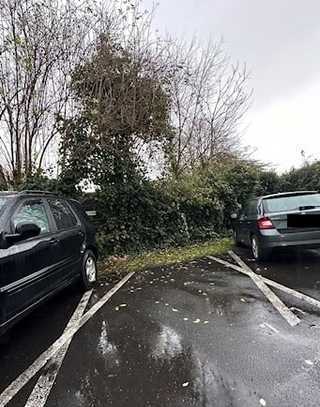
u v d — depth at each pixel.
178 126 13.41
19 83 9.18
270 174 14.89
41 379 3.21
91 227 6.88
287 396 2.68
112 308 5.17
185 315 4.68
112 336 4.11
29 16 9.04
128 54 10.35
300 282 5.92
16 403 2.86
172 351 3.60
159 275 7.24
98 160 9.91
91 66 9.94
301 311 4.54
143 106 10.57
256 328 4.07
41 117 9.64
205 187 12.51
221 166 14.59
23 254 4.13
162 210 10.88
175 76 12.62
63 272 5.25
